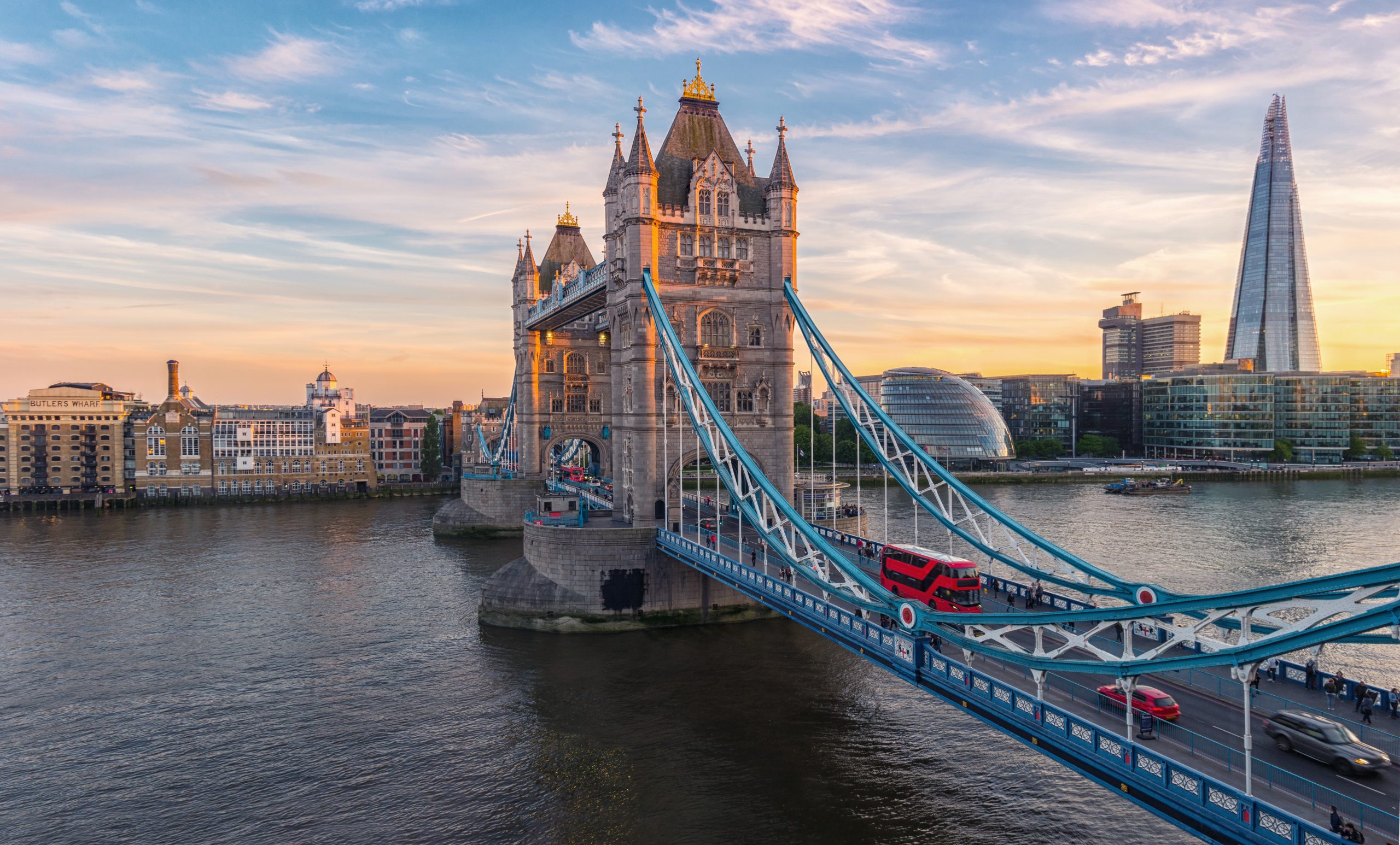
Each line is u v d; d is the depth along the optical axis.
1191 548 107.81
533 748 51.34
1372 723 33.88
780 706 57.16
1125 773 29.62
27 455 175.88
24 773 49.22
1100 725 34.28
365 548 119.00
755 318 82.50
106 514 160.88
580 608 74.38
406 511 164.38
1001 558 57.66
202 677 64.31
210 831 42.84
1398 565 22.78
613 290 85.50
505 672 64.44
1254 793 28.38
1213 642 28.78
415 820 43.56
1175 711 34.31
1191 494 177.38
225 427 184.62
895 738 51.91
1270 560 99.19
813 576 51.22
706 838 41.28
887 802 44.38
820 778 47.03
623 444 84.75
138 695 60.78
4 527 142.25
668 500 79.12
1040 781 46.59
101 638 73.94
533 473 133.12
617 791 46.06
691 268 80.12
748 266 82.06
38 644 72.50
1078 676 41.06
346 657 68.62
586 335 136.62
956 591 49.28
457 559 110.44
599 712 56.41
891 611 42.44
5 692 61.59
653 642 71.00
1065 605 52.00
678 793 45.69
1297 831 23.98
